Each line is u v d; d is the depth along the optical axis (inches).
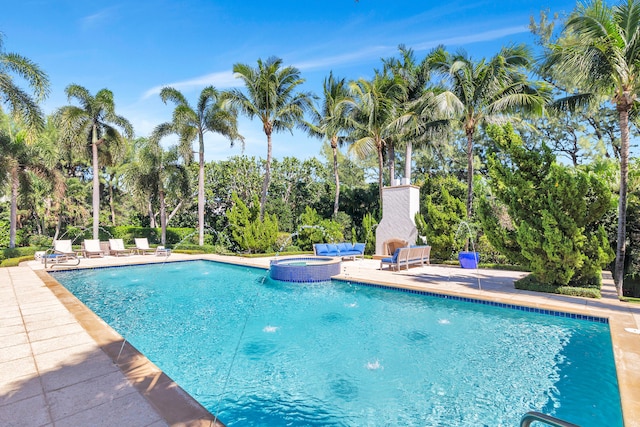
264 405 151.8
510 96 541.6
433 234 564.7
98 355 175.0
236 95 807.7
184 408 123.3
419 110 668.1
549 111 513.0
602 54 358.9
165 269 571.2
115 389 137.9
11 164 703.7
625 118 378.0
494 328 247.6
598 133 914.7
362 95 756.0
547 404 148.9
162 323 269.3
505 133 348.5
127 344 191.5
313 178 1238.9
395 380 172.4
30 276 452.1
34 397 131.6
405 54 799.1
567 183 315.3
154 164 944.9
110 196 1363.2
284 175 1224.8
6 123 780.0
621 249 379.9
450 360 194.9
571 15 383.2
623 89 373.7
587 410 143.9
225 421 140.3
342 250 625.0
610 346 209.8
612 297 307.0
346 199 1075.9
